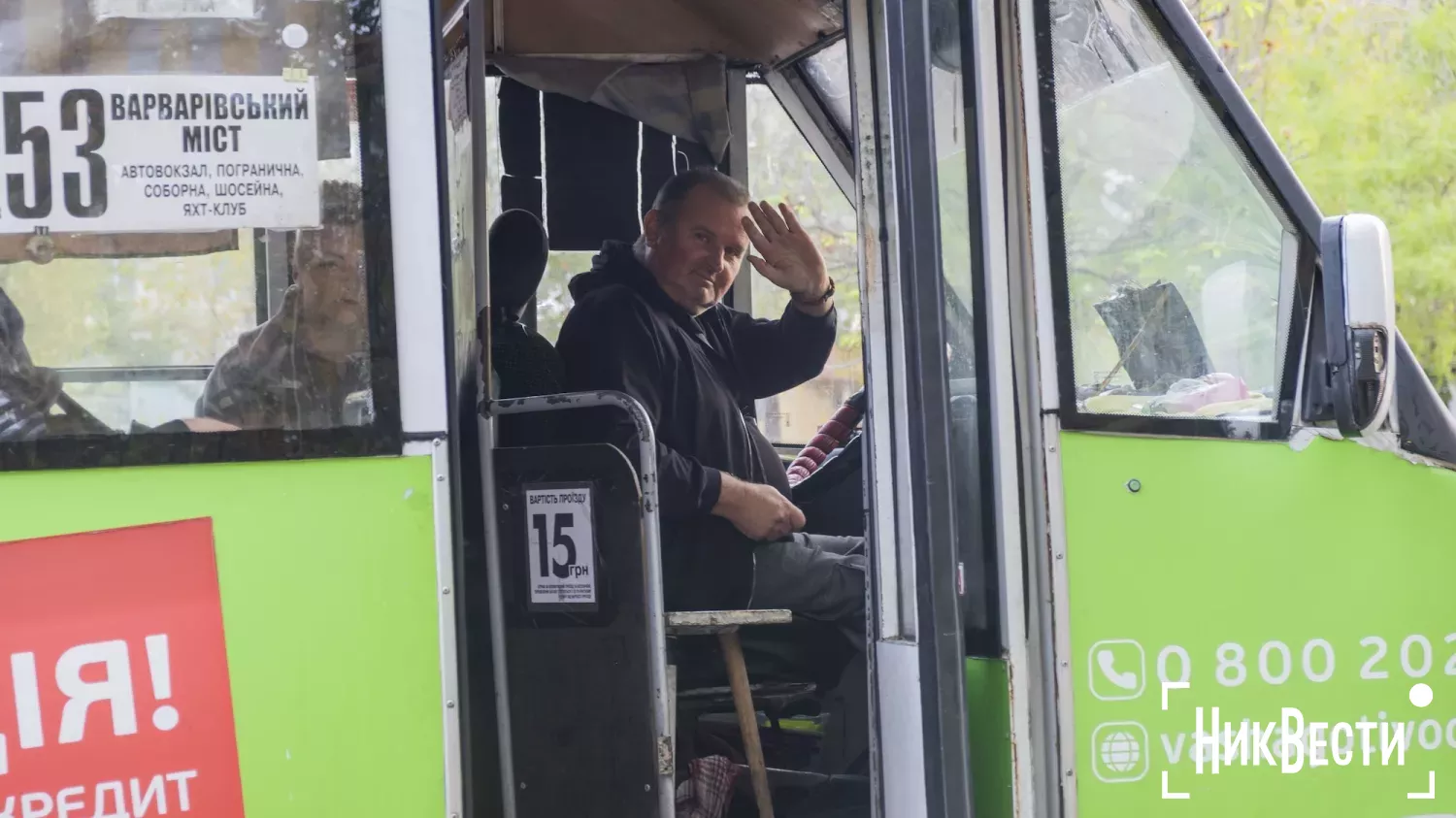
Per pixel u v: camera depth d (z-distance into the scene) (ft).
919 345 7.83
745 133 14.17
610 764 8.66
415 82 7.29
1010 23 8.40
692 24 13.47
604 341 11.46
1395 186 40.06
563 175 13.89
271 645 6.99
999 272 8.18
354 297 7.20
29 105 6.99
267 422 7.09
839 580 11.41
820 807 10.89
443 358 7.24
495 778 8.75
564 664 8.84
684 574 10.98
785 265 13.12
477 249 8.86
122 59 7.06
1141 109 8.79
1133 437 8.44
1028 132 8.32
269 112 7.16
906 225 7.92
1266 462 8.76
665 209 12.83
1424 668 8.99
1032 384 8.27
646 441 8.70
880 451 8.48
